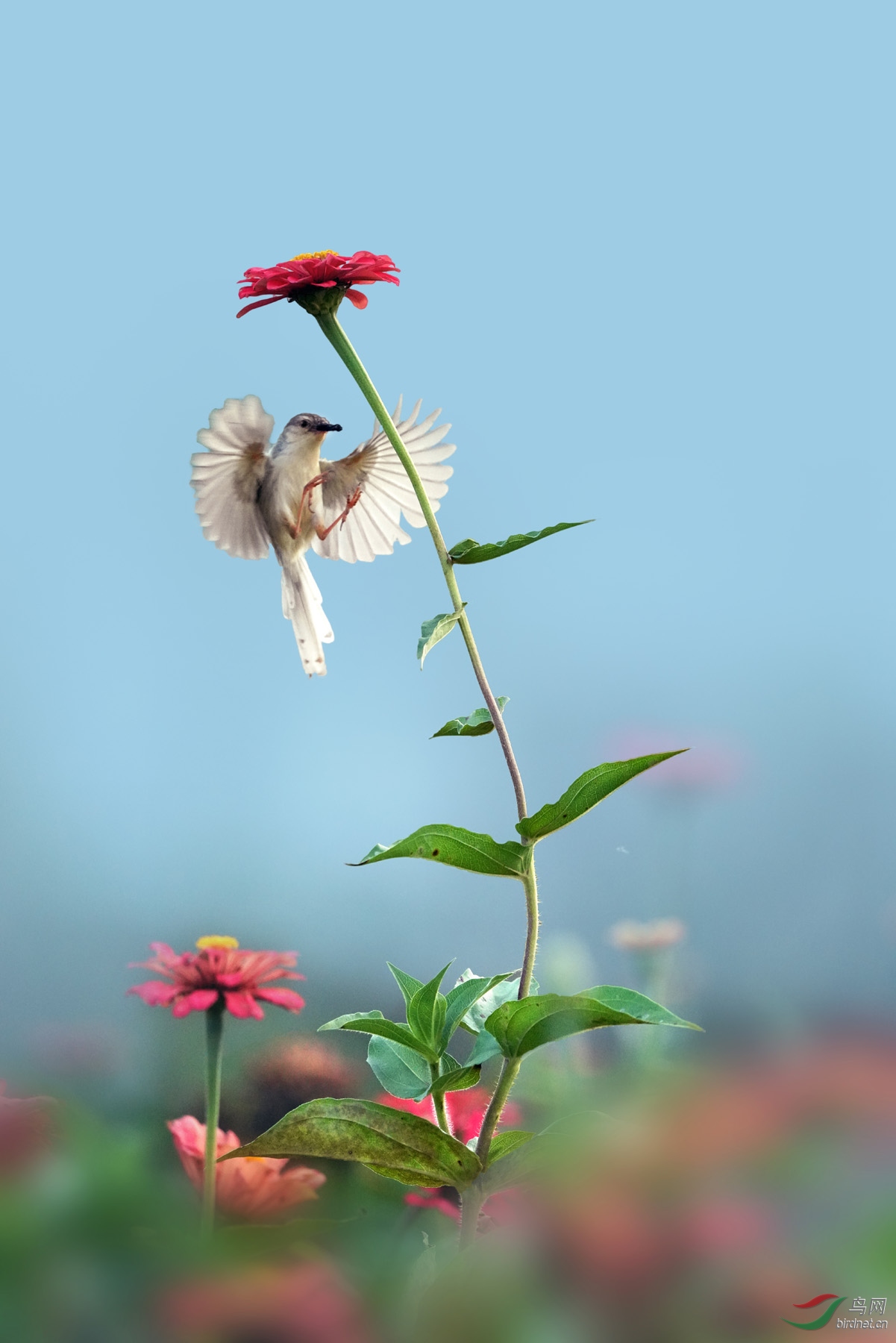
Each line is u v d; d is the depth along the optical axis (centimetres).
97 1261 620
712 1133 626
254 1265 621
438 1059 634
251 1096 641
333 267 634
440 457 645
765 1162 625
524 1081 642
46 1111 626
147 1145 631
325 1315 619
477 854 631
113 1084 642
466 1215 630
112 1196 621
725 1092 628
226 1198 625
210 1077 624
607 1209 624
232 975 625
